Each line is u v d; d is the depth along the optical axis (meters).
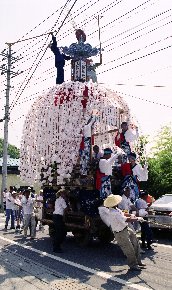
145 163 9.52
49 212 10.32
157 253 8.03
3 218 18.62
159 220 10.11
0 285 5.42
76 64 12.84
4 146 23.47
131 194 8.91
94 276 5.97
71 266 6.74
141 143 9.94
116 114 9.48
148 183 17.30
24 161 10.41
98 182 8.40
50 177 9.70
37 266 6.73
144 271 6.31
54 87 9.62
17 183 31.16
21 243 9.77
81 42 12.66
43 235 11.59
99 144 10.50
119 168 9.30
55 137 9.09
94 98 8.88
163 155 18.75
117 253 8.16
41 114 9.65
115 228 6.45
